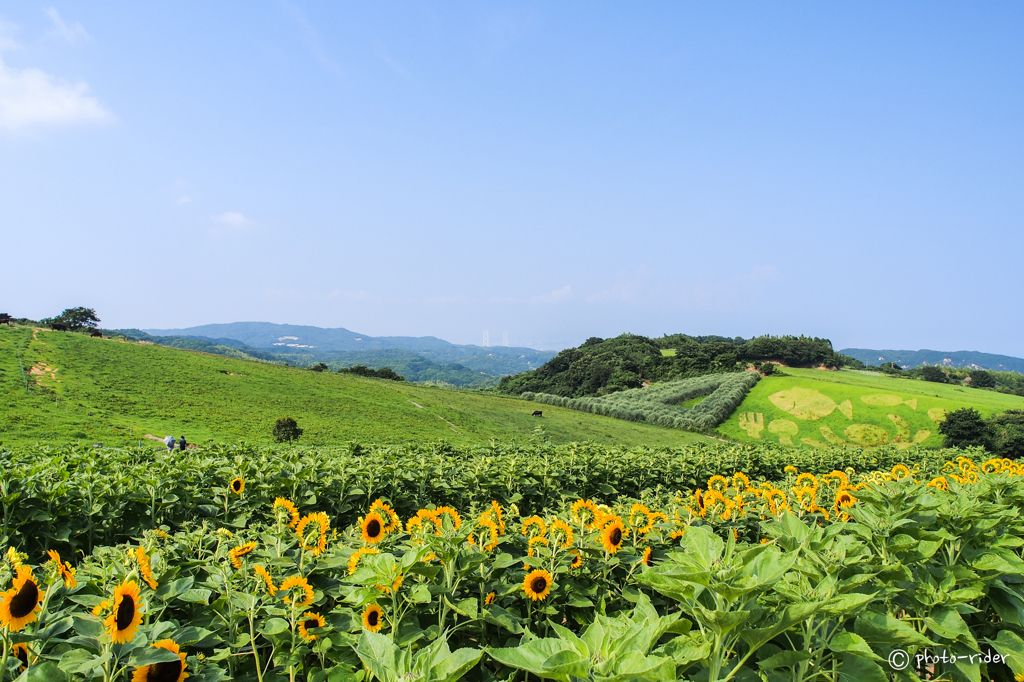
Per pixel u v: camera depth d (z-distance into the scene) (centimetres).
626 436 6862
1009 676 389
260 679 306
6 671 237
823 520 663
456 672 225
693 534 281
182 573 373
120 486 734
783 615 232
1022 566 408
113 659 232
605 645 241
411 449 1622
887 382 9450
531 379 13312
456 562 360
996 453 6128
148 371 6500
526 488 1058
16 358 5869
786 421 7631
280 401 6397
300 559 386
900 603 374
